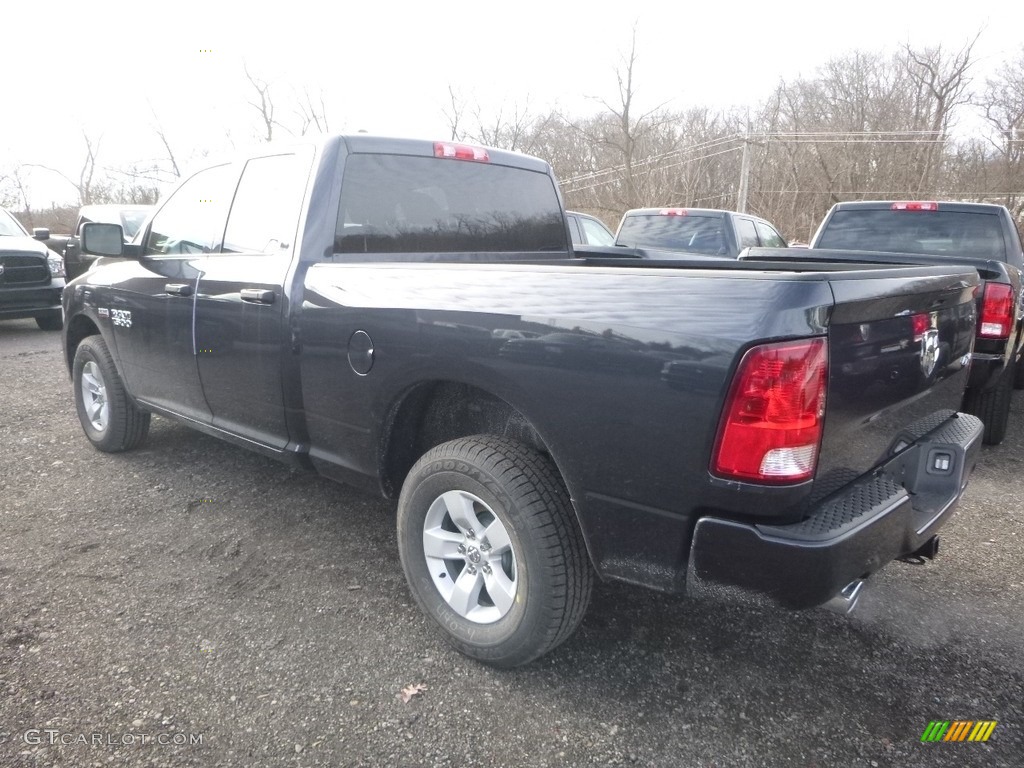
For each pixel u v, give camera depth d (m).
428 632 2.96
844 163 27.39
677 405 2.08
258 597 3.20
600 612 3.12
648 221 9.27
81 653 2.78
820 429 2.03
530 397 2.40
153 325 4.09
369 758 2.30
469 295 2.57
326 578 3.37
